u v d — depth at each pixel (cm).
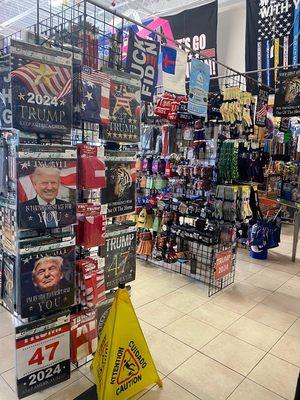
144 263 420
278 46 533
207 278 358
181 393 195
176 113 345
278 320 286
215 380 207
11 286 175
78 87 176
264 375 213
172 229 369
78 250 198
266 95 388
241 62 600
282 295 339
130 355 186
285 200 456
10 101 154
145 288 343
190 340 250
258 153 364
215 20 578
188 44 609
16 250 166
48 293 176
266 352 238
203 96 311
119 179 204
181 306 305
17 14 709
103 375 180
